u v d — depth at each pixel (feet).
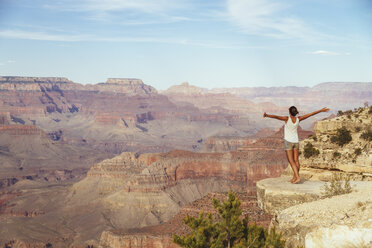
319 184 86.22
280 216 70.79
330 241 58.59
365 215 60.49
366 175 94.02
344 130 102.73
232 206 74.13
